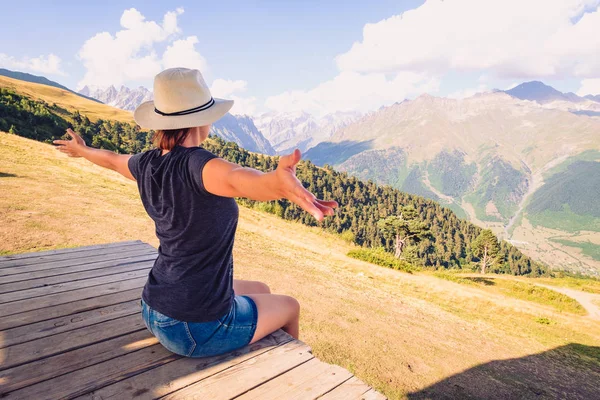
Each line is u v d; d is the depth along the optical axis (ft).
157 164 4.81
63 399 5.48
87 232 34.94
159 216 4.92
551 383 31.30
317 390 5.91
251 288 7.60
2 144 88.69
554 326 67.26
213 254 5.06
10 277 10.47
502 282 119.24
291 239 102.58
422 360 27.45
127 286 10.10
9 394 5.55
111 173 90.58
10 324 7.72
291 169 3.27
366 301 43.19
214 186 4.08
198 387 5.85
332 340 26.61
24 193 47.75
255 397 5.70
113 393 5.66
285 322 7.02
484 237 257.34
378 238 461.37
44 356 6.57
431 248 536.42
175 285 5.13
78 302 8.96
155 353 6.73
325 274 54.80
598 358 47.80
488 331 48.57
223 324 5.74
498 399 24.35
